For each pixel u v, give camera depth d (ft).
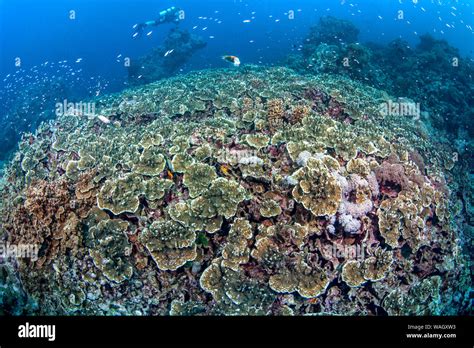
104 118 6.68
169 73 22.49
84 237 4.91
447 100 14.38
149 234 4.68
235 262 4.49
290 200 5.00
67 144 7.48
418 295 4.97
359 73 13.43
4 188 7.57
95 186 5.46
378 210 5.09
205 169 5.25
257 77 10.25
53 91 20.81
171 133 6.63
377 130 7.50
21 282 5.11
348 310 4.65
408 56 17.06
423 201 5.57
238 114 7.65
